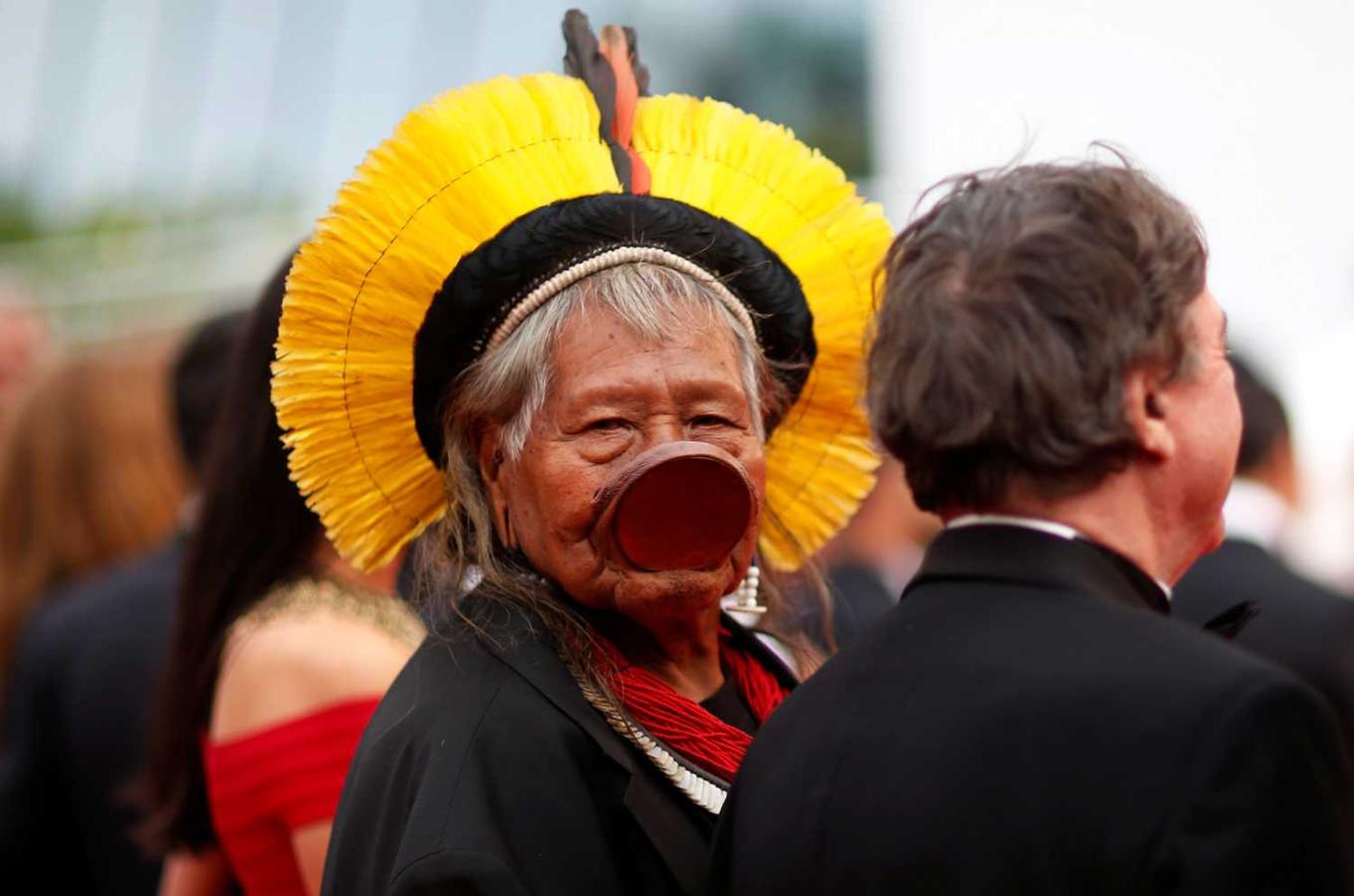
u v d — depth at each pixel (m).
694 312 3.12
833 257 3.46
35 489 6.30
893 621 2.78
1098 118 10.34
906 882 2.46
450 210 3.15
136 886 4.98
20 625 6.17
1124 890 2.30
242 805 3.79
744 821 2.74
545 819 2.85
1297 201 10.30
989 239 2.66
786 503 3.57
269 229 13.14
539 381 3.07
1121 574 2.64
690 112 3.42
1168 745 2.34
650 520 2.96
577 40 3.41
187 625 4.10
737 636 3.49
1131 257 2.60
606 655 3.10
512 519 3.16
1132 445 2.60
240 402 4.04
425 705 3.04
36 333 8.13
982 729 2.49
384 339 3.23
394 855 2.90
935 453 2.70
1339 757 2.36
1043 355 2.56
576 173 3.19
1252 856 2.25
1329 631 5.89
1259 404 6.43
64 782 5.13
